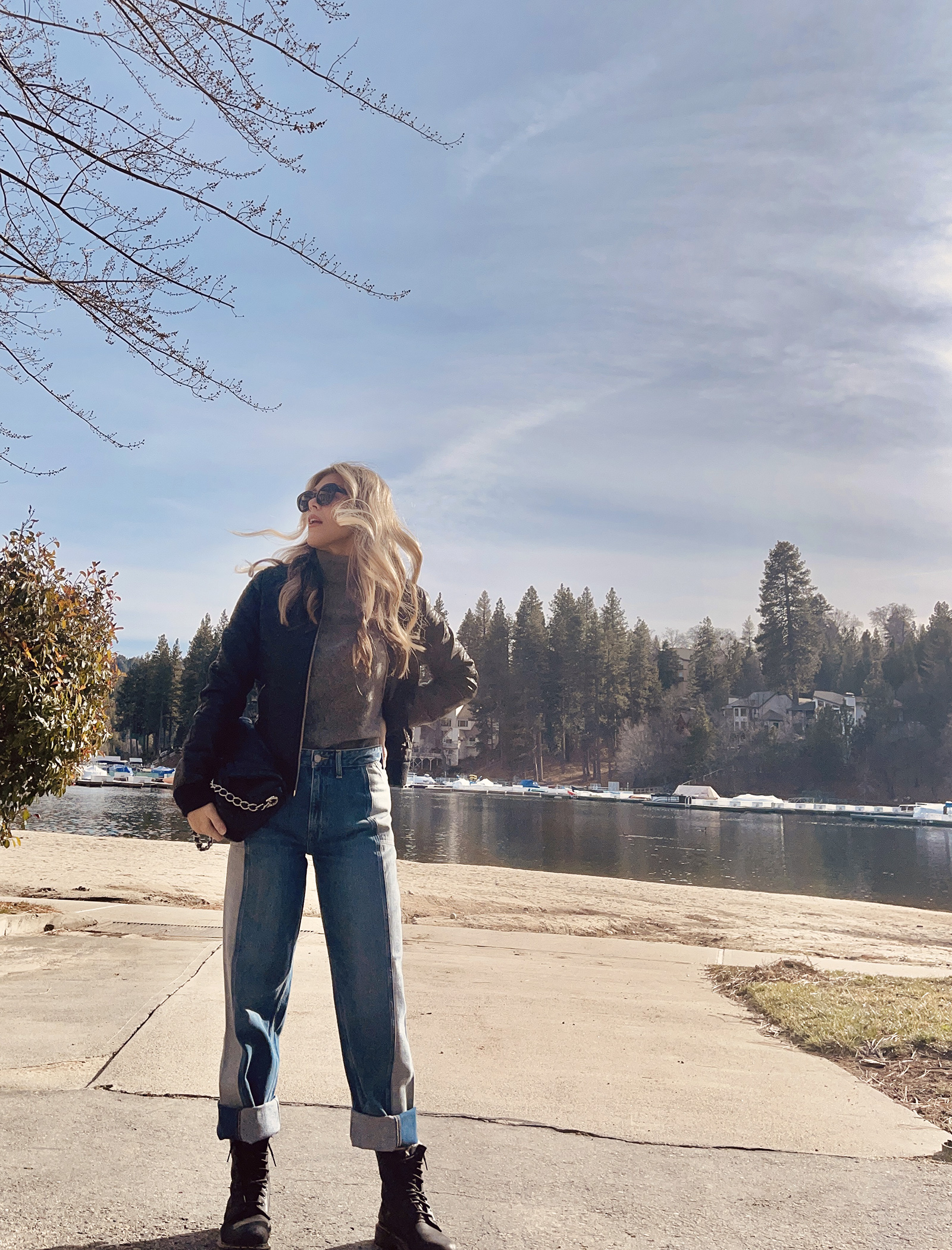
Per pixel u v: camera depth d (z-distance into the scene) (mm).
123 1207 1796
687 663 130125
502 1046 3527
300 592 1973
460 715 119062
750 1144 2463
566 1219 1876
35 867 10625
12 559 6082
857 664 130750
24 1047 2984
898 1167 2314
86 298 4617
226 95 4348
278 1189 1953
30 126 4266
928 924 13516
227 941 1877
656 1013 4594
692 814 70375
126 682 115125
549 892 13211
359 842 1890
